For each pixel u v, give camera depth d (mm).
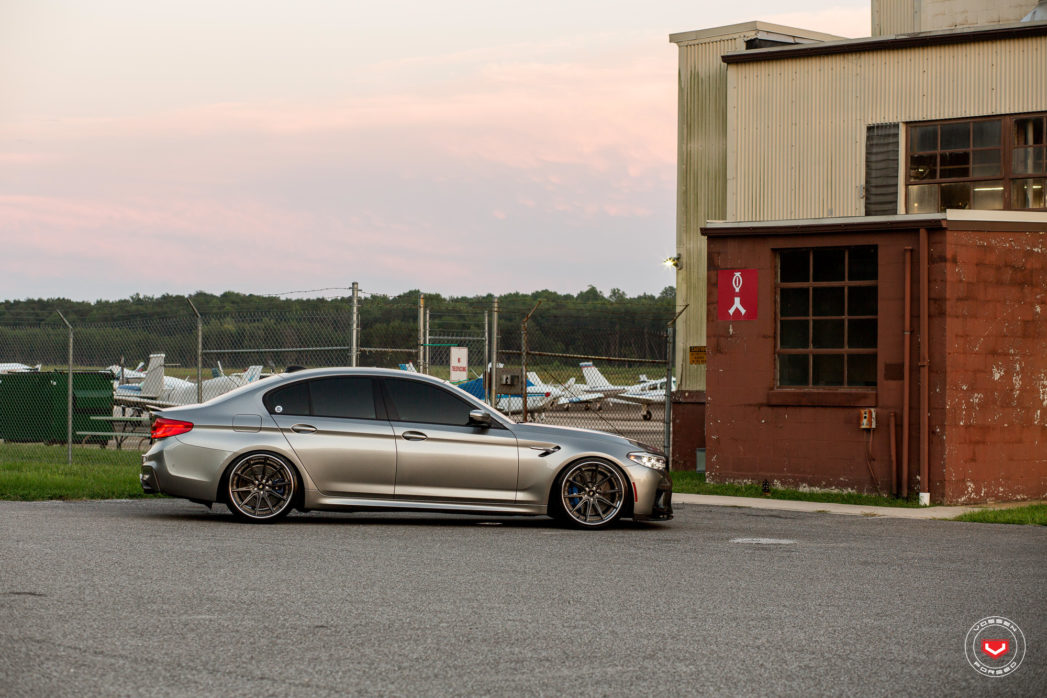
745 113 20203
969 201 18641
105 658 5531
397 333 23703
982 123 18594
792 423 16562
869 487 16031
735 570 8875
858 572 8914
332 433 11289
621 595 7609
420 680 5273
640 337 26609
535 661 5684
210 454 11102
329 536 10297
